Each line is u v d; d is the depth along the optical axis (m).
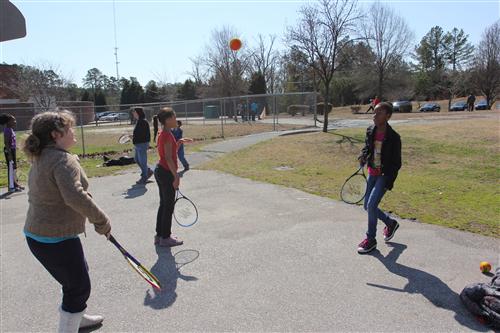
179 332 3.65
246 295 4.27
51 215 3.00
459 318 3.73
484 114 30.62
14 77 60.53
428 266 4.83
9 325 3.88
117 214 7.57
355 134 19.06
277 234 6.11
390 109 5.18
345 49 21.53
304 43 21.33
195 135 23.84
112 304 4.17
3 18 3.18
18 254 5.74
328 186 9.28
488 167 11.82
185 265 5.08
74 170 2.95
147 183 10.42
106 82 112.69
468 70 62.16
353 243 5.64
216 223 6.76
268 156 14.53
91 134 27.06
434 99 78.69
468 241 5.58
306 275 4.69
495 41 56.72
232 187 9.49
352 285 4.41
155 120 12.66
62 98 61.59
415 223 6.39
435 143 15.61
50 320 3.96
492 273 4.61
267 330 3.63
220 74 59.44
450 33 87.56
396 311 3.88
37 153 2.95
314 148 15.88
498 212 7.09
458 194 8.61
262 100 40.34
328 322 3.73
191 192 9.10
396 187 9.30
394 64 62.53
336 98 82.69
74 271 3.16
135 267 3.88
